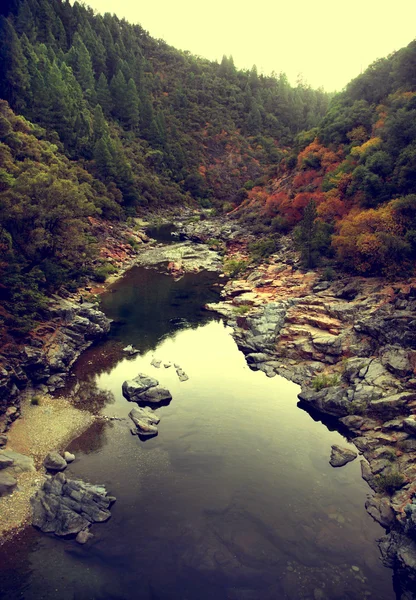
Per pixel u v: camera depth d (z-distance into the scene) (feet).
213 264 262.26
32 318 135.13
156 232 362.12
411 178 175.11
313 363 131.13
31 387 115.65
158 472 88.02
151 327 167.22
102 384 123.34
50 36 459.73
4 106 258.98
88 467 88.58
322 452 96.68
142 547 69.97
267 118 640.58
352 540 72.64
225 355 145.59
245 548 70.28
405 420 93.81
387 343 120.78
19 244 143.64
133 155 446.60
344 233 176.65
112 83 480.64
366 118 257.14
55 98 323.57
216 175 541.34
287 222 265.34
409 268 154.20
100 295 204.13
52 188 146.51
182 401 116.06
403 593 62.80
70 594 61.87
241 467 90.38
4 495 78.64
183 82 652.07
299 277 196.54
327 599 61.98
